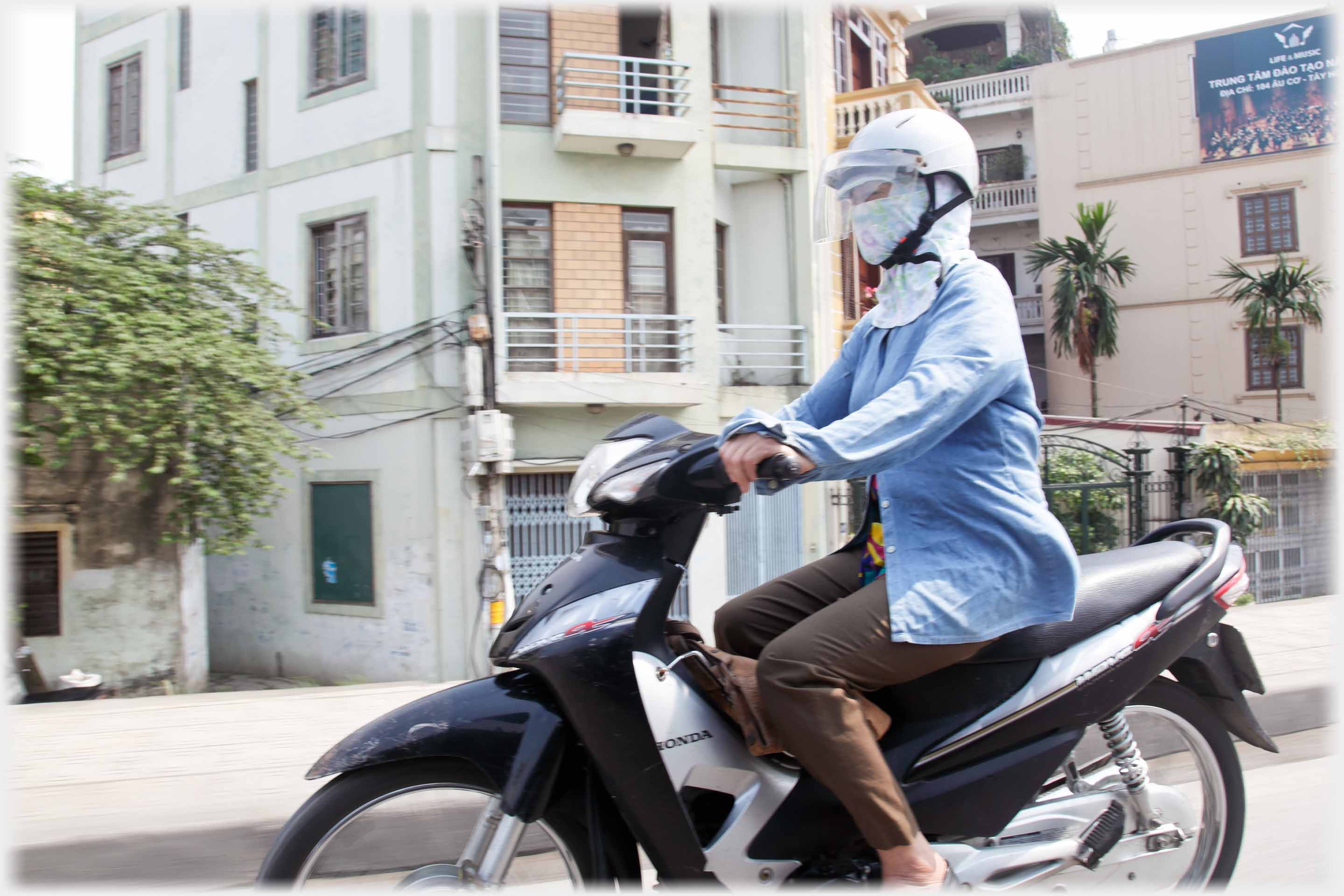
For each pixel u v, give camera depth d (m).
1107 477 13.12
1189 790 2.41
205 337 8.23
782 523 11.38
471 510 10.12
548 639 1.71
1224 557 2.17
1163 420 18.09
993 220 20.48
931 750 1.85
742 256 12.10
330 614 10.88
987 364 1.67
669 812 1.73
